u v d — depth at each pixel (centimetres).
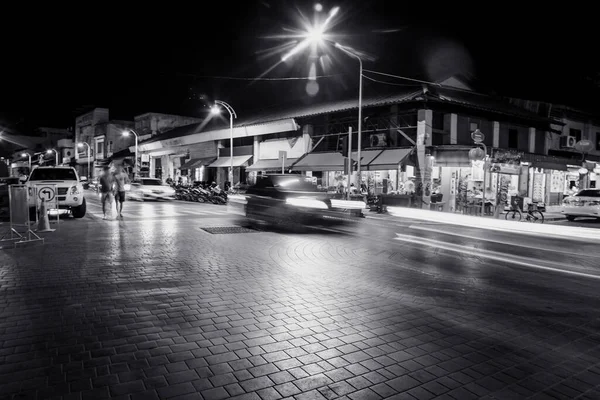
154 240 977
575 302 557
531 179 2833
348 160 2180
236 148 3784
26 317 451
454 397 304
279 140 3281
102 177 1438
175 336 405
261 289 576
